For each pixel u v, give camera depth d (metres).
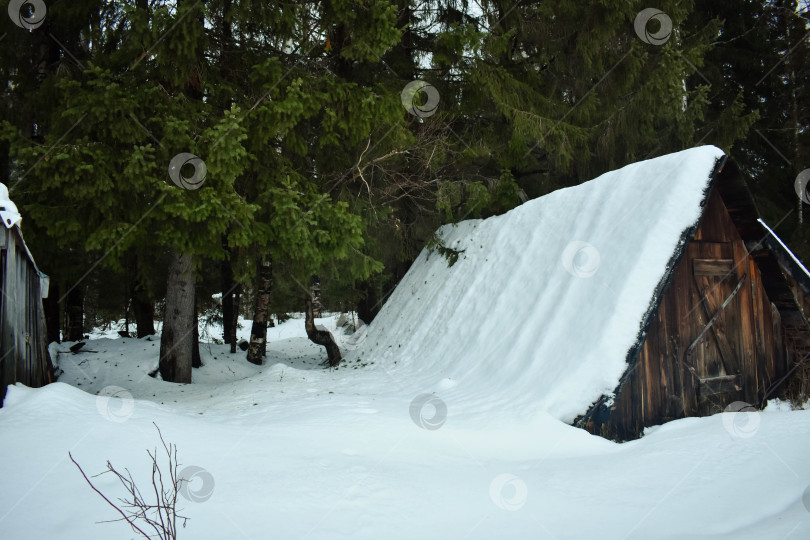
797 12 17.81
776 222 16.58
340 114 9.70
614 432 6.47
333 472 4.18
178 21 8.05
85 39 10.41
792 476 3.78
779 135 17.64
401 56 13.66
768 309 8.08
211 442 4.65
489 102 13.95
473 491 3.92
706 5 18.06
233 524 3.04
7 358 5.40
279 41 9.99
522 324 8.23
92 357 12.58
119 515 3.02
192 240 8.60
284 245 9.20
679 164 7.48
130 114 7.91
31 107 9.46
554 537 3.04
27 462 3.56
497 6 13.74
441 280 11.79
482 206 12.55
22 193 8.12
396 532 3.08
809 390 7.81
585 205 8.87
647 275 6.86
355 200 11.76
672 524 3.21
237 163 8.48
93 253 14.55
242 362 14.73
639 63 13.66
